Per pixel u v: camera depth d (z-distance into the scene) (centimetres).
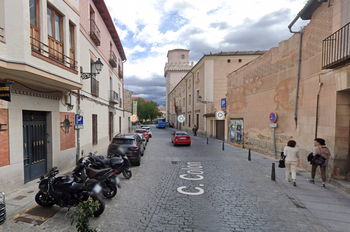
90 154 671
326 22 700
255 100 1308
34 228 376
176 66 5403
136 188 617
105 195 525
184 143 1633
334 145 648
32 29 552
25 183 609
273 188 619
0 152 501
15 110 548
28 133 627
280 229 387
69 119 837
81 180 524
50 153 720
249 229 385
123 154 878
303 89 845
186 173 799
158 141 2078
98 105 1267
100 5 1223
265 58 1183
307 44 820
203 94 2566
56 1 651
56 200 436
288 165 679
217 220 420
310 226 398
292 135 936
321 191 589
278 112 1056
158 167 903
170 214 445
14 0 474
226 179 716
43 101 668
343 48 582
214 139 2241
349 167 639
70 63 714
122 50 2047
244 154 1245
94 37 1125
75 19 769
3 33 462
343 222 414
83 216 296
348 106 636
